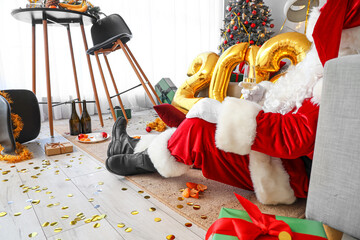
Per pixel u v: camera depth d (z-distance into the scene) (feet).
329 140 2.04
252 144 2.76
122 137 4.62
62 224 2.94
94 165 4.86
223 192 3.69
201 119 3.15
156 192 3.67
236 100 2.92
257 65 5.61
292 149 2.56
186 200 3.43
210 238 2.55
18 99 5.90
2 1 8.70
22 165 4.85
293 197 3.19
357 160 1.90
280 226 1.80
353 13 2.15
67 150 5.60
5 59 8.98
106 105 11.19
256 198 3.49
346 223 2.02
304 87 2.81
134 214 3.13
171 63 13.03
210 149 3.18
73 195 3.65
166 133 3.68
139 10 11.56
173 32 12.79
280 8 14.76
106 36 8.41
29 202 3.45
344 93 1.91
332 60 1.97
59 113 10.13
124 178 4.25
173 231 2.80
